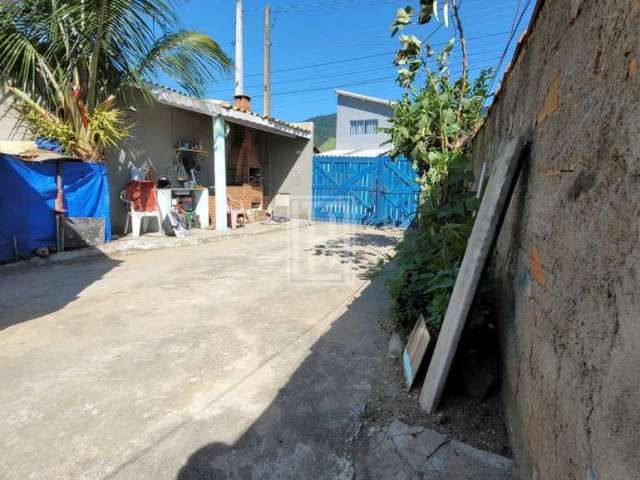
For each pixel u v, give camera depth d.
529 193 1.59
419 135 4.50
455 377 2.11
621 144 0.82
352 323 3.23
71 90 5.74
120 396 2.14
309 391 2.21
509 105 2.34
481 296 2.24
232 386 2.26
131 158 7.37
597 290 0.89
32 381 2.28
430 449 1.67
